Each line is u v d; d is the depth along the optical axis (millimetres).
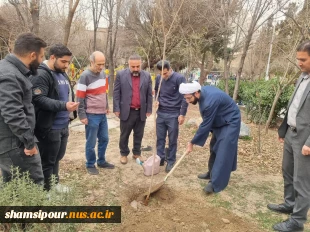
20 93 2180
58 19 7711
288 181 3109
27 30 5395
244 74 15992
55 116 2871
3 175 2375
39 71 2682
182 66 16453
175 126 4168
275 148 5633
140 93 4070
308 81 2682
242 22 6176
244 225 2906
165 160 4598
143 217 2936
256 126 7660
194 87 3262
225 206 3279
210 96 3301
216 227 2838
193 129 6867
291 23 5516
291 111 2848
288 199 3172
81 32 9133
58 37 8344
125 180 3855
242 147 5578
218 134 3514
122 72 4027
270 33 7258
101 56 3605
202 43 9930
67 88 3080
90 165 4023
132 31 12289
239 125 3443
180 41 9273
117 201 3266
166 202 3363
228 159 3400
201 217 2980
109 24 10977
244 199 3475
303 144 2645
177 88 4059
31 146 2252
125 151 4406
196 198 3414
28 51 2246
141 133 4406
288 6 5508
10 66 2170
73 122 6961
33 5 5047
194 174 4160
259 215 3133
